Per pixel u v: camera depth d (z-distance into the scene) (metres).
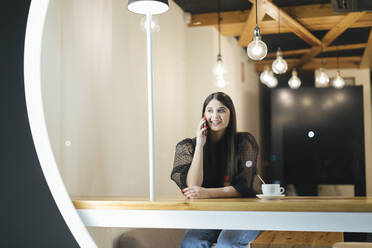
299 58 6.63
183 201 2.01
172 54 4.45
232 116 2.63
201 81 4.86
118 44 3.29
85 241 2.11
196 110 4.84
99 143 2.96
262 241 2.15
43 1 2.19
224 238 2.44
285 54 6.39
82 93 2.78
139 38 3.65
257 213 1.89
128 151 3.39
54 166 2.16
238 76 5.86
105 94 3.07
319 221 1.83
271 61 6.61
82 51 2.80
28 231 2.39
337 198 2.12
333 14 4.77
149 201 2.06
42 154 2.17
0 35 2.46
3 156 2.43
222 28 5.07
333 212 1.81
